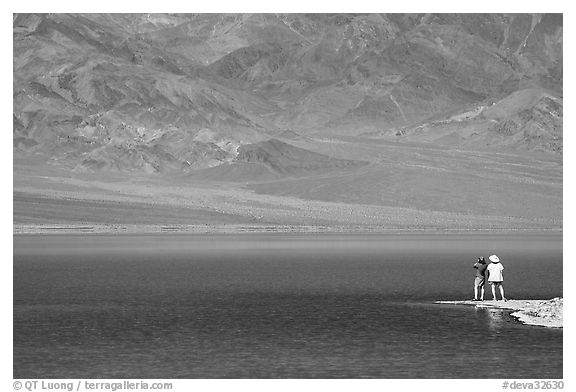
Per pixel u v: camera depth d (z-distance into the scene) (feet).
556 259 281.74
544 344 119.14
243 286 196.24
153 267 250.37
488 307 154.20
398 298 172.55
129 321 142.92
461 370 105.81
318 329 134.10
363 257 289.74
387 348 118.32
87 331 132.67
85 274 227.40
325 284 200.13
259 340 124.88
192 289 190.39
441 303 163.32
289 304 164.04
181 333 130.93
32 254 303.89
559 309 146.10
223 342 123.24
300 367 108.17
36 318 146.20
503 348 116.98
